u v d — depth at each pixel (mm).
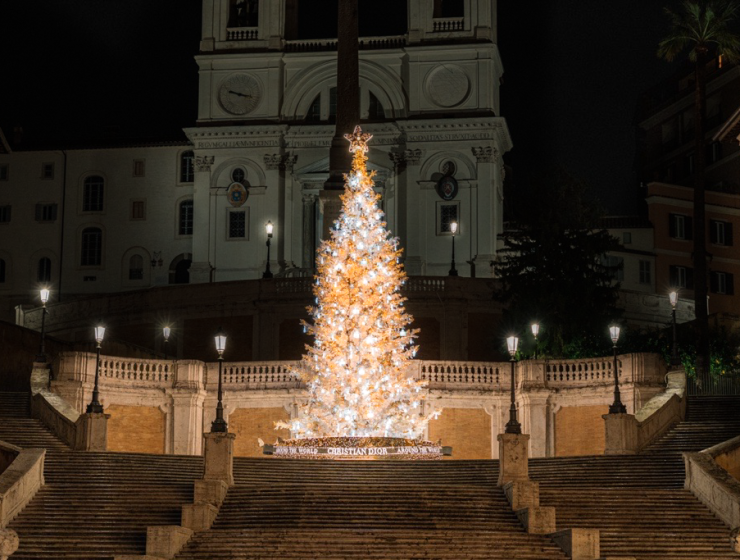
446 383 42969
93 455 33469
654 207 69688
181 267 72812
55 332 59438
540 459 36000
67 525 29328
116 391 42250
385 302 41906
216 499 30656
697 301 48312
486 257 66938
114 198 73438
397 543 28000
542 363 42719
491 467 35188
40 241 73625
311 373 42219
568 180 55156
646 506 30906
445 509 30469
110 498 30906
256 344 54719
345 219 42812
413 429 41344
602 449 41375
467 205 67688
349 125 51875
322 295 42531
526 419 42531
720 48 54812
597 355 46812
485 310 54000
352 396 40438
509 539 28578
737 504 29531
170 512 30484
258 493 31250
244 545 27938
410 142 68312
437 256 67625
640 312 58438
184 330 56094
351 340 40969
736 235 71125
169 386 43031
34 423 37875
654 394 41000
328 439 38094
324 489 31188
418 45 68938
